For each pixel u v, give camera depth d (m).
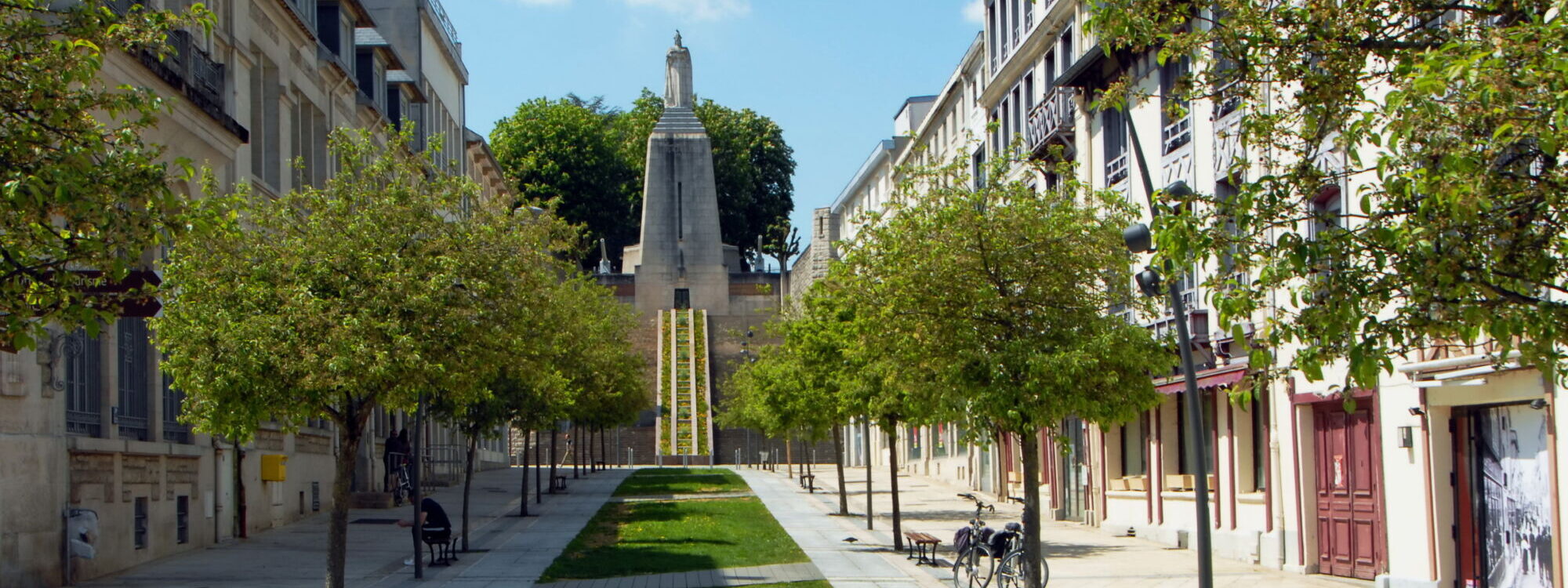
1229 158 25.14
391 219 19.31
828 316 31.48
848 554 28.61
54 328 21.69
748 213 122.12
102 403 24.22
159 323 18.55
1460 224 9.45
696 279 107.06
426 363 18.42
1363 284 10.00
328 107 40.81
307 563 26.34
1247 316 10.75
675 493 52.50
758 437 85.88
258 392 18.23
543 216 21.00
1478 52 9.16
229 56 31.17
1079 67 32.69
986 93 45.94
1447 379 18.56
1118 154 32.34
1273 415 24.69
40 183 10.01
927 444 64.94
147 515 25.92
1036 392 18.08
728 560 27.52
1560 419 16.84
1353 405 10.27
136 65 23.53
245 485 31.95
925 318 18.66
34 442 21.00
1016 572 19.98
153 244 11.40
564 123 112.69
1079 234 18.94
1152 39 11.62
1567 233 10.11
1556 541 16.89
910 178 20.12
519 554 29.08
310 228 19.17
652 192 108.12
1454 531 19.70
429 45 60.31
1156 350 19.25
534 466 79.31
